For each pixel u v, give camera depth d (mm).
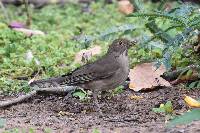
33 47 16750
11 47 16391
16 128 11273
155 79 13828
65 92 13883
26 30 18062
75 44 17156
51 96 13898
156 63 13492
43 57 16016
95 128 11258
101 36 15312
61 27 20125
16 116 12508
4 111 12977
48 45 16859
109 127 11328
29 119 12141
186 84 13953
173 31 15359
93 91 12914
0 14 21656
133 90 13977
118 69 12805
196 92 13484
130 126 11375
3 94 14211
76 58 15500
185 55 14758
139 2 15023
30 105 13359
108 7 22125
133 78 13875
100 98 13586
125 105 13023
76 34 18750
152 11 14836
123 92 13922
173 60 14562
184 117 10406
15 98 13898
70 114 12578
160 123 11492
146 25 15188
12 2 22969
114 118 12055
